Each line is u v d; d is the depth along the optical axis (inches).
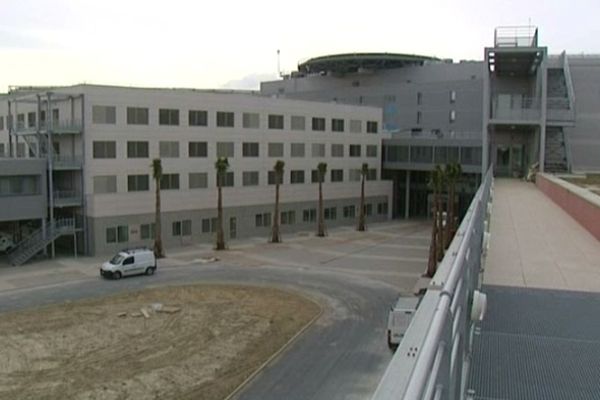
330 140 2672.2
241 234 2324.1
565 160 1545.3
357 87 3427.7
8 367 889.5
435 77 3262.8
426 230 2596.0
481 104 2960.1
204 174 2198.6
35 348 979.9
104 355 947.3
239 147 2311.8
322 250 2030.0
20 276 1567.4
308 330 1089.4
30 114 2126.0
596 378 168.9
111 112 1939.0
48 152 1835.6
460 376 135.3
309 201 2576.3
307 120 2561.5
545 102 1508.4
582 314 230.5
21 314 1192.8
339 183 2716.5
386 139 2960.1
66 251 1948.8
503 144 1793.8
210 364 907.4
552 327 214.2
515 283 294.8
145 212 2004.2
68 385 820.0
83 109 1881.2
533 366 176.1
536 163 1546.5
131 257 1565.0
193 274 1605.6
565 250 409.7
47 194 1839.3
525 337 202.4
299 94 3708.2
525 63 1706.4
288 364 909.2
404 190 3107.8
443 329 91.1
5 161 1745.8
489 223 498.9
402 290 1440.7
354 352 965.2
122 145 1968.5
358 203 2812.5
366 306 1274.6
